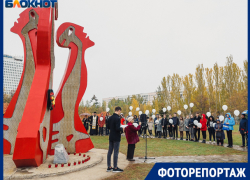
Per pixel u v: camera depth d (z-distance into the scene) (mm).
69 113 7934
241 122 10016
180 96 43781
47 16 6332
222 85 36156
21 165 5160
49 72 6512
